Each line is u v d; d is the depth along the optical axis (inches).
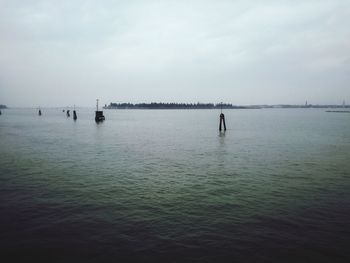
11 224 434.0
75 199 552.7
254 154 1125.7
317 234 404.2
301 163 933.8
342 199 557.3
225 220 454.0
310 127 2650.1
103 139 1662.2
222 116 2180.1
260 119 4522.6
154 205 523.2
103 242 380.2
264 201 547.2
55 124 3034.0
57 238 390.6
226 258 343.3
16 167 848.3
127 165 901.2
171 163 938.7
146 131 2262.6
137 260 339.0
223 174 779.4
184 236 397.7
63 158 1013.2
